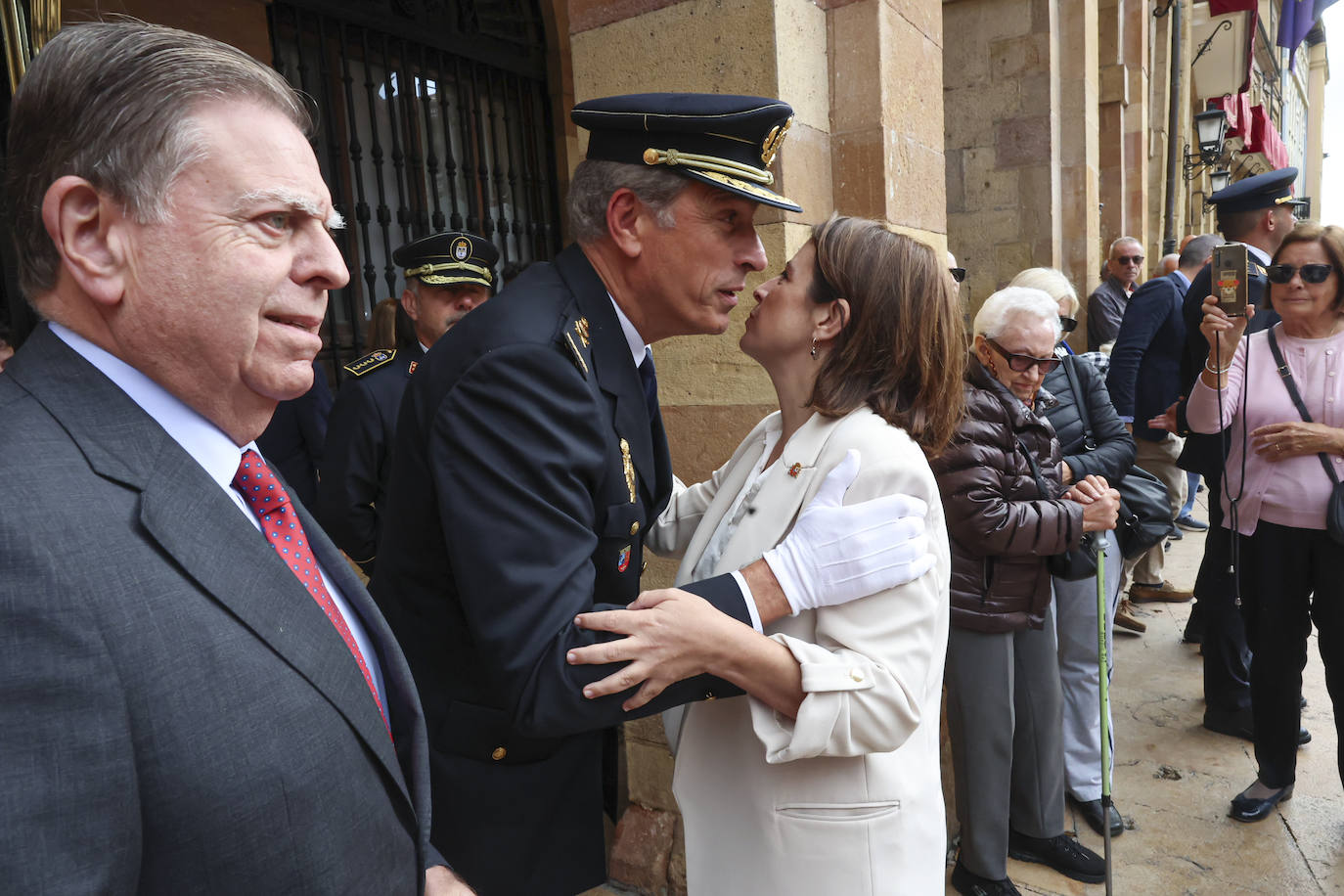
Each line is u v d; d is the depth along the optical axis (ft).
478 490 3.11
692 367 7.37
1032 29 16.38
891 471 3.64
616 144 3.63
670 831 7.67
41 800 1.53
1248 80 42.52
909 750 3.86
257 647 1.93
